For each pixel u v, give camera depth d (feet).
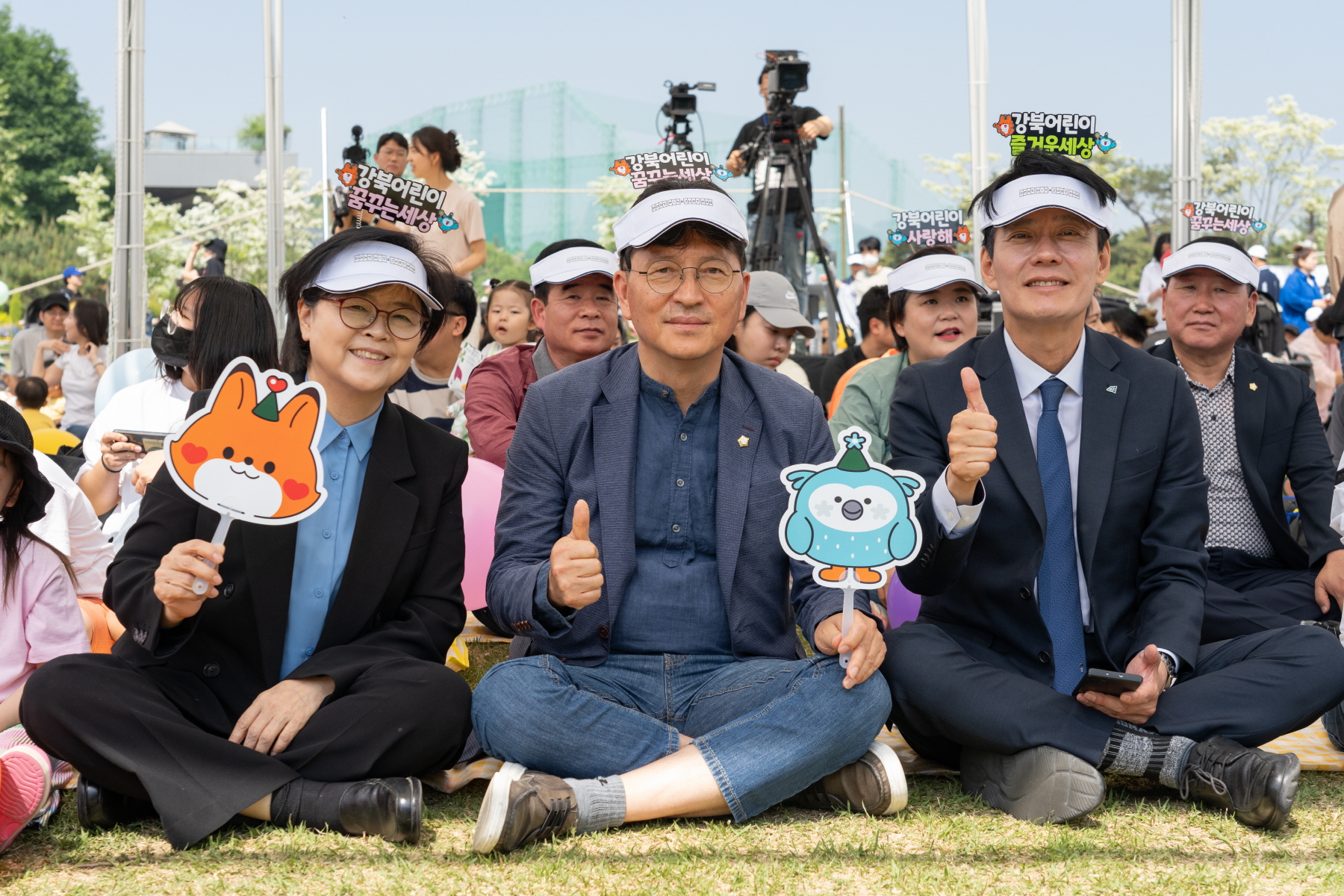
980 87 24.14
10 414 8.43
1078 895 6.82
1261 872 7.16
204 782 7.65
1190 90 23.68
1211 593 11.59
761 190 28.99
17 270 130.41
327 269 8.45
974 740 8.63
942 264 15.02
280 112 25.57
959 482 8.55
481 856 7.44
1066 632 9.30
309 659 8.43
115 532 12.35
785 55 27.78
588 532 8.69
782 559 9.18
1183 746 8.38
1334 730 9.89
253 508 7.90
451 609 9.02
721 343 9.09
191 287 13.16
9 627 8.84
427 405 17.28
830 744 8.21
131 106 24.81
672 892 6.81
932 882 7.00
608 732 8.29
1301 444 12.83
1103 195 9.37
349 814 7.68
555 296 14.94
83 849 7.51
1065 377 9.63
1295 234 119.14
